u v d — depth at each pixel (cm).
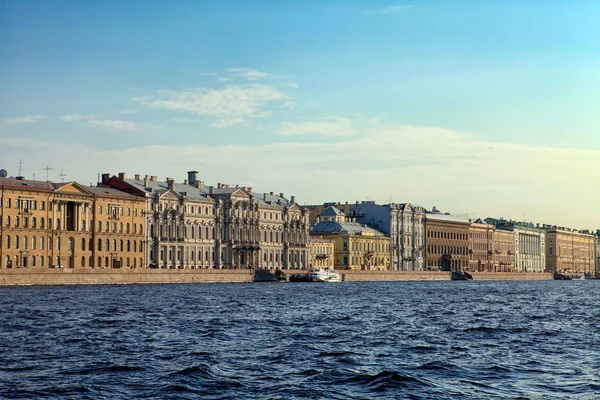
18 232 16450
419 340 6519
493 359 5475
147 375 4756
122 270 15900
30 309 8962
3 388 4388
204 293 13150
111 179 19425
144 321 7806
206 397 4244
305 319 8306
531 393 4375
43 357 5372
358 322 8031
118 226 18488
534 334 7050
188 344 6084
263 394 4309
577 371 5012
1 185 16212
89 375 4750
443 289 17175
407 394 4347
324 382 4606
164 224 19662
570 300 13000
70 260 17500
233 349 5828
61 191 17300
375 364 5234
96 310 8988
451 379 4744
